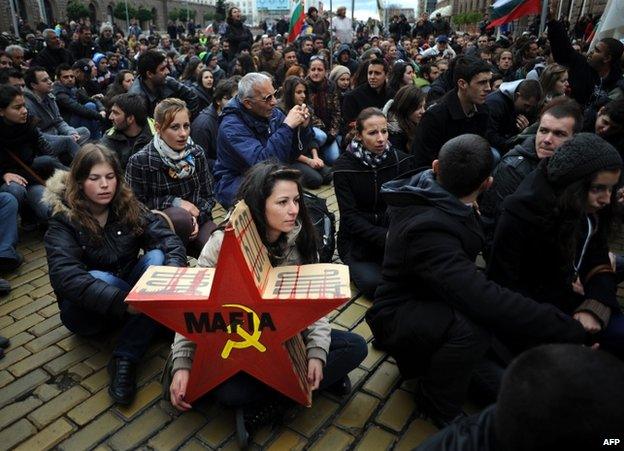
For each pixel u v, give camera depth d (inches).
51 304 121.8
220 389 76.0
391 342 80.3
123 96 149.0
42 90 199.3
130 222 97.3
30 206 158.2
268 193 72.0
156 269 73.5
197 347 71.1
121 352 90.4
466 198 74.9
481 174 71.6
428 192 74.3
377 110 121.0
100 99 296.0
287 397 79.7
